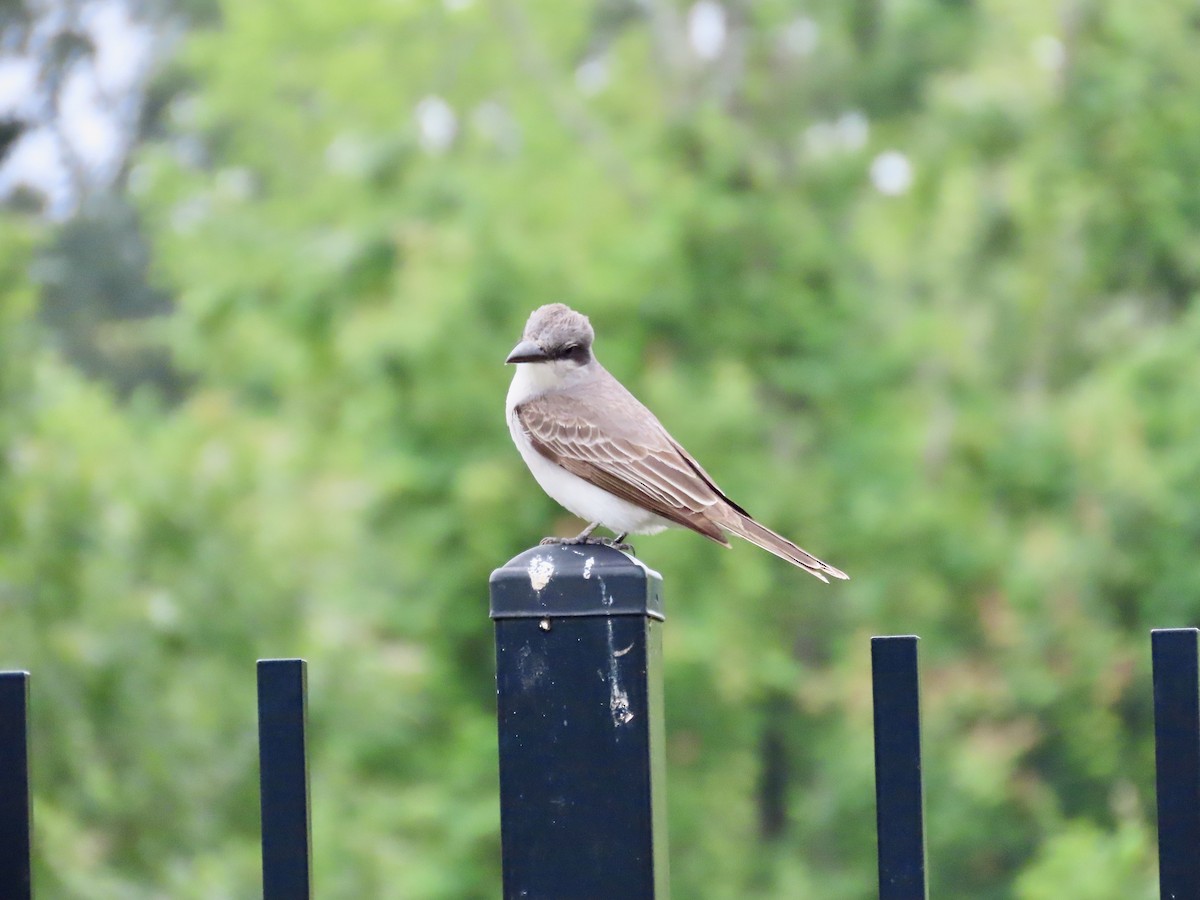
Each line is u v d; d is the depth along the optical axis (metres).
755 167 18.72
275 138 22.78
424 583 16.69
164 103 28.81
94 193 27.91
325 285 17.69
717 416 16.83
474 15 21.19
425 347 16.36
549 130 19.84
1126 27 18.20
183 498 12.76
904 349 18.56
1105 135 18.11
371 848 13.39
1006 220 18.64
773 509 17.16
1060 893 13.58
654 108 22.17
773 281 18.28
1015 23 19.09
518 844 3.20
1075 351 18.98
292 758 3.17
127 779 11.87
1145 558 16.28
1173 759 3.00
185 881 11.59
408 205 18.27
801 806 18.38
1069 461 17.27
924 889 3.00
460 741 16.38
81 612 12.01
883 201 20.55
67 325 26.59
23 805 3.27
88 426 12.96
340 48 21.39
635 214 18.38
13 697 3.28
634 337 17.45
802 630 18.44
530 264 17.00
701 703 17.39
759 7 21.53
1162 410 17.02
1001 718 16.75
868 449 18.27
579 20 22.17
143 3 29.50
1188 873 2.98
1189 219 18.05
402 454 16.66
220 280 18.83
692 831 17.31
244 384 19.67
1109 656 16.14
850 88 21.80
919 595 17.48
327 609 13.34
